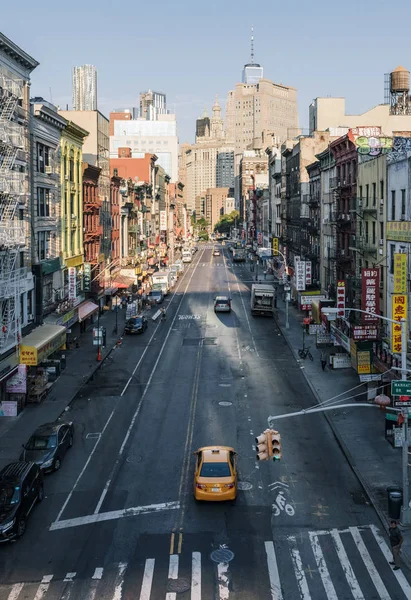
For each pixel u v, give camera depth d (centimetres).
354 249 4888
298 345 5419
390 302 3859
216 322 6675
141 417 3484
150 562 1967
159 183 13062
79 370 4519
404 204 3669
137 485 2580
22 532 2158
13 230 3728
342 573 1909
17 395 3631
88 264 5772
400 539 1933
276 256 11206
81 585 1839
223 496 2358
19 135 3784
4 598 1773
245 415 3516
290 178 9906
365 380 3597
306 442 3098
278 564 1958
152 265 11262
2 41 3631
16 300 3631
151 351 5256
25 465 2380
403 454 2277
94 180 6562
